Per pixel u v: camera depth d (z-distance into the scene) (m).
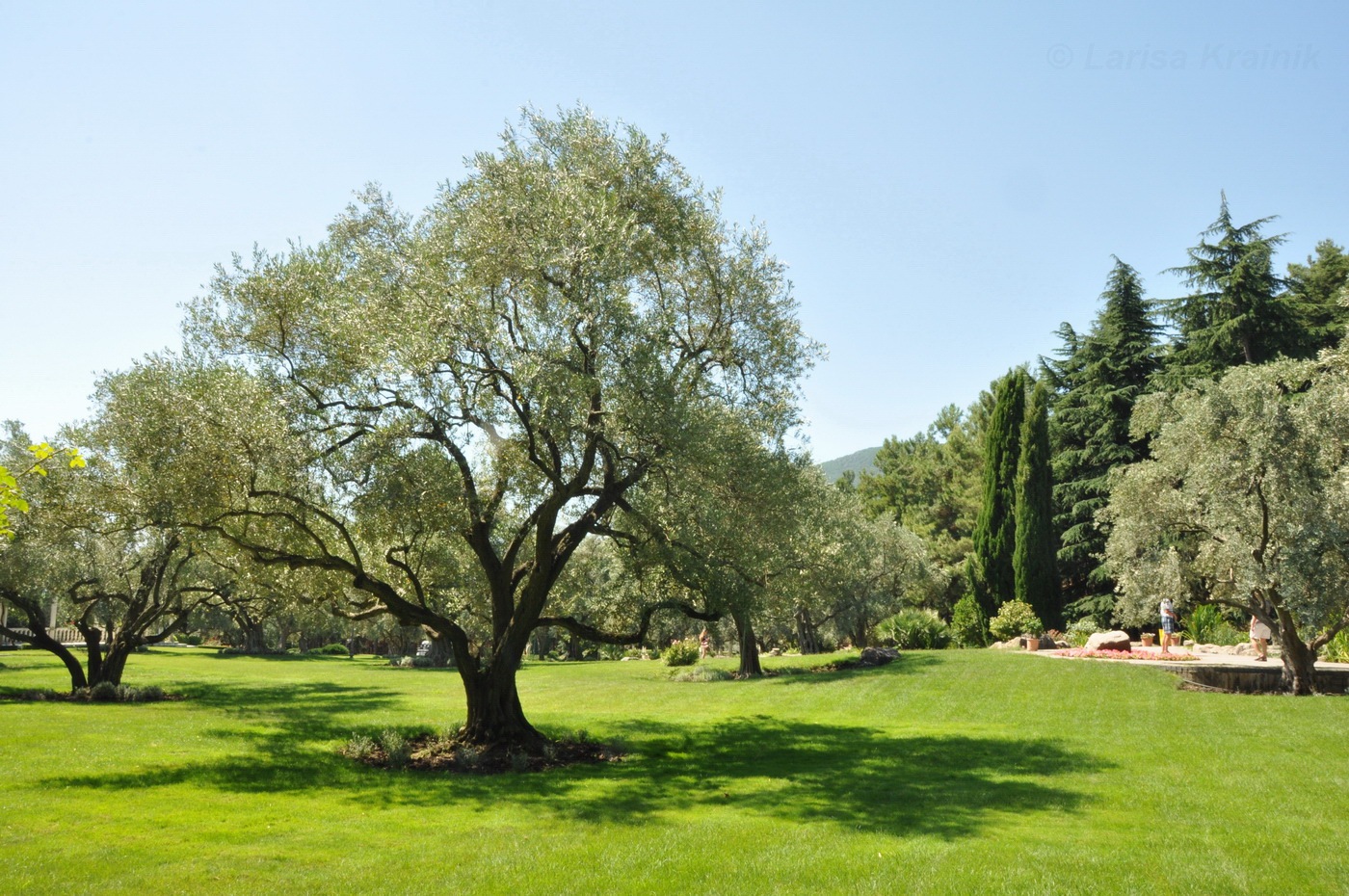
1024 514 38.25
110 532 16.00
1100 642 29.53
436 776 14.09
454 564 19.89
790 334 16.89
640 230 15.34
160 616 26.62
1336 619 19.98
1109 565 22.97
